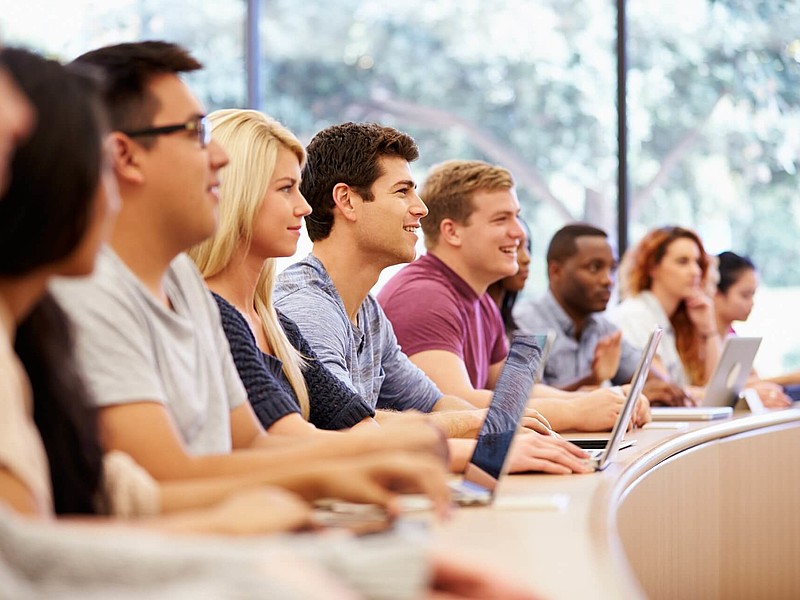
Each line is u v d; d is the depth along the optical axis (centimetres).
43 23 561
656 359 475
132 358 153
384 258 309
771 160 634
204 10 607
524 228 447
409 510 148
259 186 230
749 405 437
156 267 172
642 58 629
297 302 283
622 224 626
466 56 632
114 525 97
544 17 629
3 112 96
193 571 79
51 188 112
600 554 118
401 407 331
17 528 82
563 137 629
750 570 304
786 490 330
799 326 634
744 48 632
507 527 136
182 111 168
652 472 228
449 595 88
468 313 382
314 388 254
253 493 109
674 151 631
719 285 559
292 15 626
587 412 292
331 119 632
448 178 383
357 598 79
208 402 177
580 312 471
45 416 126
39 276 118
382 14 632
